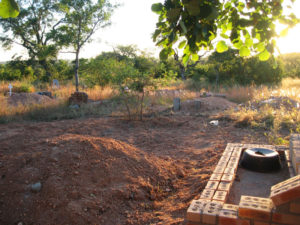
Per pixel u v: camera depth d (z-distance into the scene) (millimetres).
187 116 10070
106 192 3621
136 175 4129
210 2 1545
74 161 4004
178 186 4227
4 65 29594
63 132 7918
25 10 24406
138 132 8055
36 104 11875
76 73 16812
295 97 11367
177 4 1627
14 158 4125
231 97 14234
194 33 1644
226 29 2078
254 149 4414
